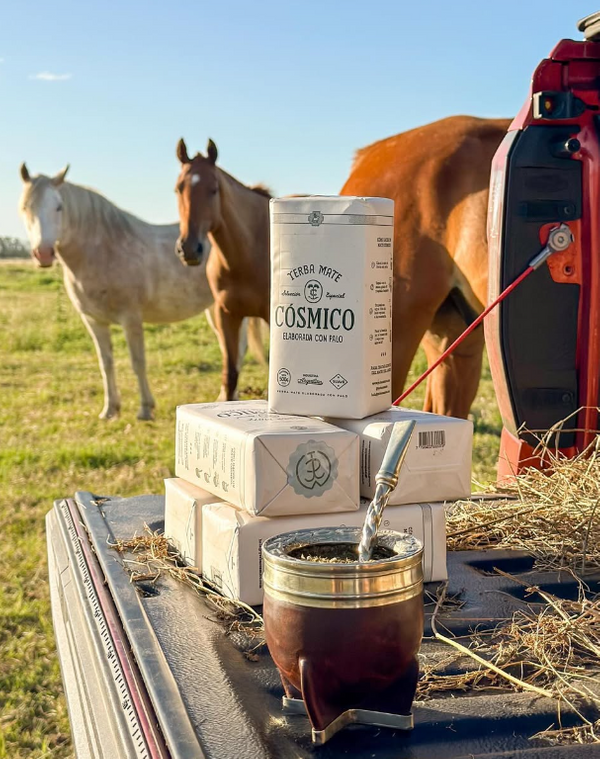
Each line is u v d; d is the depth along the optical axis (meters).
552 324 2.36
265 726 1.11
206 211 5.55
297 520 1.48
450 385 3.81
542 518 1.91
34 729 2.59
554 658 1.31
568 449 2.36
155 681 1.23
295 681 1.08
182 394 8.21
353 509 1.49
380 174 3.49
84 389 8.63
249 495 1.45
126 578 1.66
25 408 7.62
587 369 2.35
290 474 1.44
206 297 8.12
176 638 1.38
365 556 1.07
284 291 1.59
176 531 1.78
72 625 1.68
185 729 1.09
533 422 2.38
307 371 1.59
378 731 1.09
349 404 1.56
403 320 3.47
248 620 1.45
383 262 1.58
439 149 3.40
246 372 9.66
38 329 13.08
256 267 5.78
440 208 3.36
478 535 1.94
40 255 7.05
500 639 1.40
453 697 1.20
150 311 7.73
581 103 2.35
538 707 1.15
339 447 1.46
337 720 1.08
